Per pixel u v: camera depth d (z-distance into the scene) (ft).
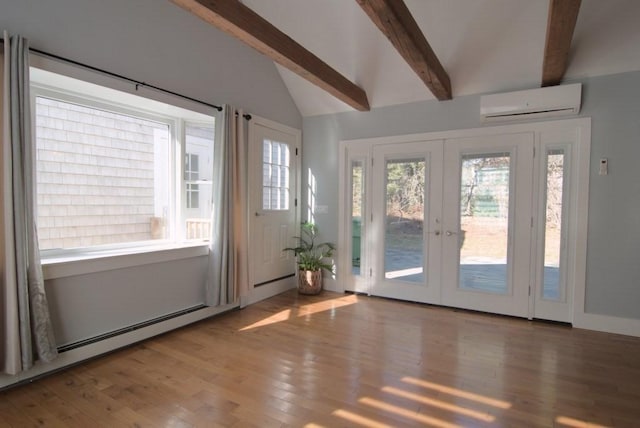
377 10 7.27
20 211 6.96
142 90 9.44
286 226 15.25
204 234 12.63
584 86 10.59
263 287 13.94
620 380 7.70
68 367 8.13
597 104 10.48
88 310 8.63
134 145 10.86
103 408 6.62
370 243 14.48
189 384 7.48
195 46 10.93
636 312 10.27
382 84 13.33
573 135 10.89
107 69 8.66
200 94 11.12
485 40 10.94
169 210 11.78
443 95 12.21
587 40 10.07
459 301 12.77
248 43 9.02
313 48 13.23
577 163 10.83
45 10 7.52
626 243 10.32
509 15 10.21
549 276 11.42
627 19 9.43
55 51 7.69
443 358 8.75
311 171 15.74
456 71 11.89
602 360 8.66
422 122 13.17
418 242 13.47
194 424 6.15
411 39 8.43
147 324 9.89
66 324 8.20
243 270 12.57
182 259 11.03
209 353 9.01
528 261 11.65
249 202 12.96
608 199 10.47
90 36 8.31
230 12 8.07
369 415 6.42
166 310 10.55
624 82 10.16
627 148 10.21
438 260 13.10
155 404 6.75
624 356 8.89
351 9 11.75
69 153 9.34
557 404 6.78
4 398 6.89
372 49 12.51
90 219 9.86
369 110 14.23
